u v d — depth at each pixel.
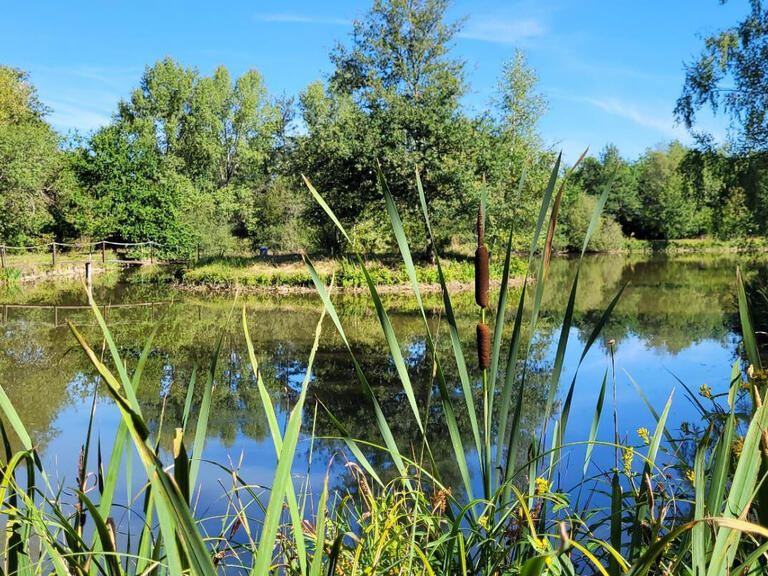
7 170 26.55
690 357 9.86
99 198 33.22
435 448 5.80
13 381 8.72
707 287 22.42
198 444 1.16
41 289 21.97
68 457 5.36
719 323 13.70
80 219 31.62
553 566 1.23
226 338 12.77
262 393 1.05
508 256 1.41
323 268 24.08
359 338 12.94
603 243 54.22
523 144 27.28
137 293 21.42
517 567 1.43
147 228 32.28
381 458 5.50
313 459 5.44
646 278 27.58
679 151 62.03
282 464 0.88
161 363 10.18
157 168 34.75
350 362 10.32
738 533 1.02
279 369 9.78
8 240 28.36
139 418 0.71
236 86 49.41
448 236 28.33
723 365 9.09
